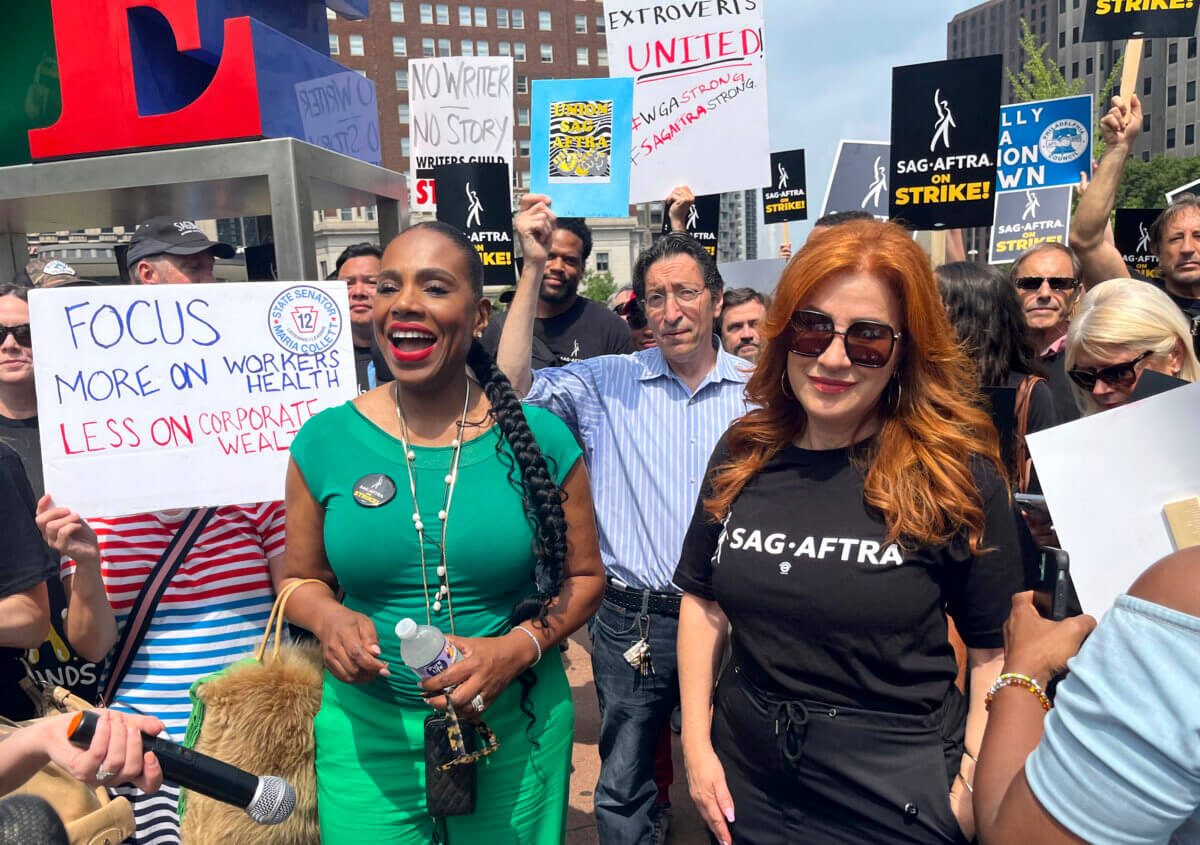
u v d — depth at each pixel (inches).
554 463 71.8
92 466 79.1
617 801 104.2
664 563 101.7
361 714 68.6
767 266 263.6
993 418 86.2
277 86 104.0
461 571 66.3
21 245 138.3
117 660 82.0
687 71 154.8
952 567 60.3
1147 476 54.2
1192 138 2492.6
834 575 59.6
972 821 57.0
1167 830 31.3
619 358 113.0
